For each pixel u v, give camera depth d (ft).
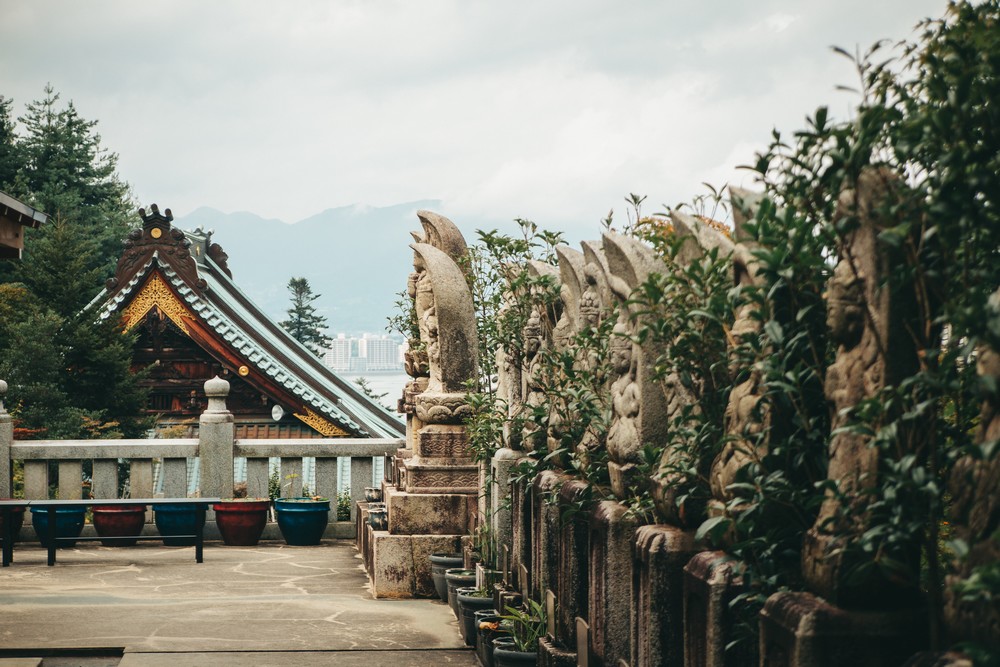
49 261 74.08
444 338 31.63
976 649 8.14
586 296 20.02
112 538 36.32
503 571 26.07
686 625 13.70
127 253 70.74
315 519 40.19
